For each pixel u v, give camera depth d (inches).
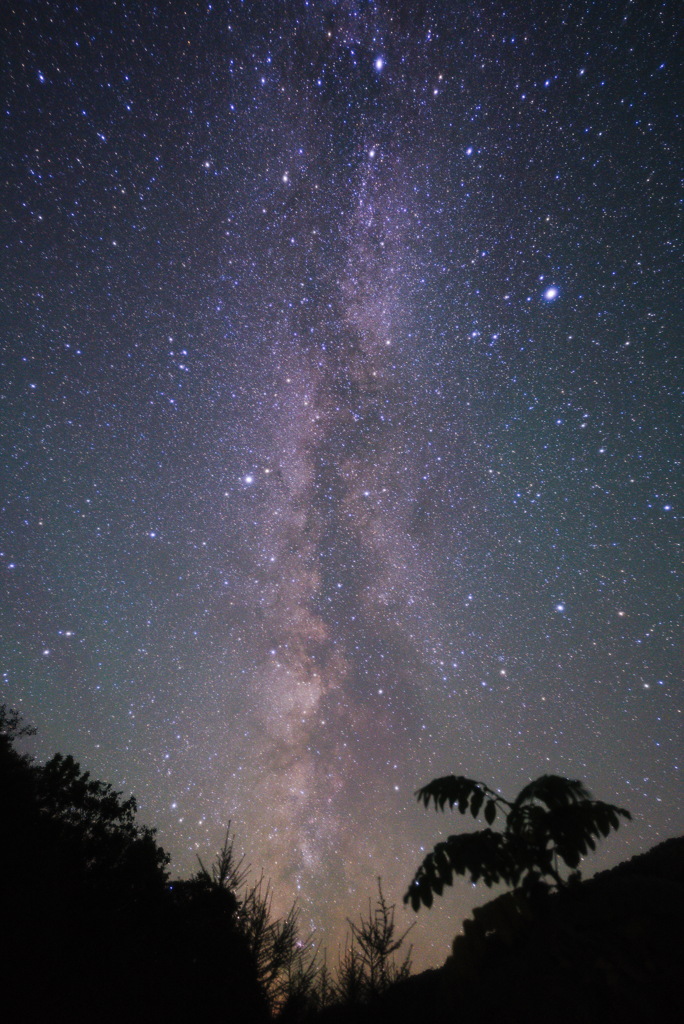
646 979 66.6
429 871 82.1
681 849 111.1
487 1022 70.9
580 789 84.7
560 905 79.8
